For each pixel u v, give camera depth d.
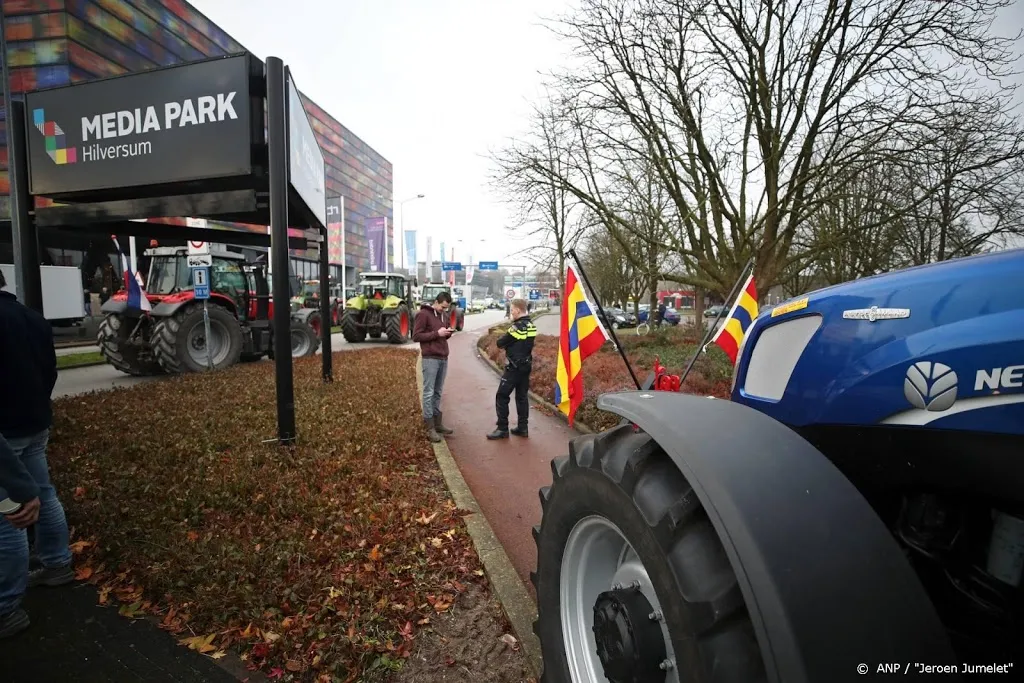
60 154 5.11
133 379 10.91
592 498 1.69
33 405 2.84
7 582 2.60
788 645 1.05
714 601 1.19
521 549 3.62
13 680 2.33
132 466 4.66
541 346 16.64
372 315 19.42
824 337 1.67
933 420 1.35
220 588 2.85
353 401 7.60
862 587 1.12
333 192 77.00
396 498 4.25
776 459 1.32
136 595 2.93
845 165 11.03
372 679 2.39
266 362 12.34
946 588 1.50
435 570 3.25
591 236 21.97
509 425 7.05
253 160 4.87
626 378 9.24
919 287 1.46
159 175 4.91
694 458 1.34
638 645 1.51
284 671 2.42
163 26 30.67
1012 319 1.25
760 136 11.80
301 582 2.97
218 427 5.94
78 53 25.92
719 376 9.47
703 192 13.24
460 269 56.03
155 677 2.37
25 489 2.38
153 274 11.88
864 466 1.62
